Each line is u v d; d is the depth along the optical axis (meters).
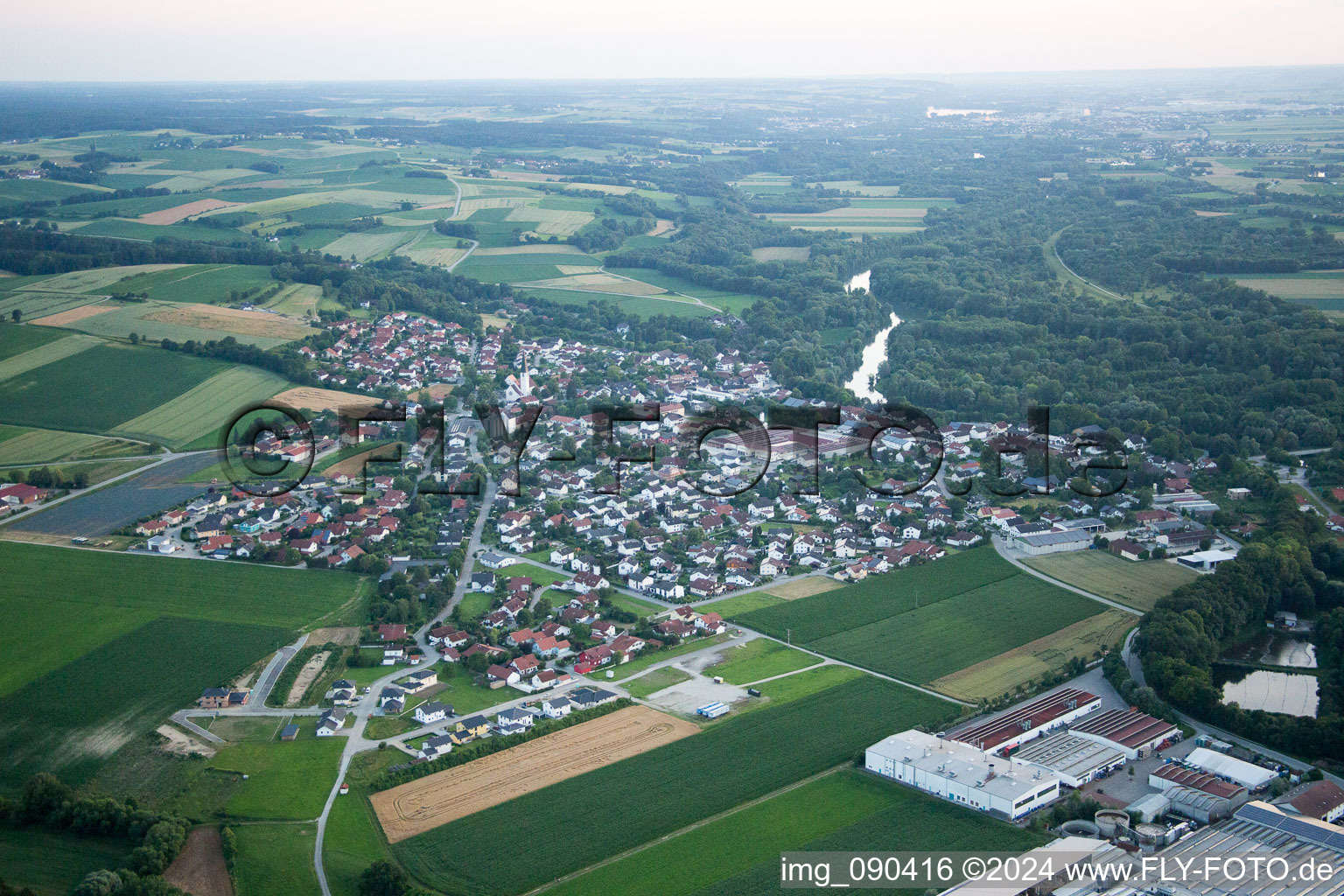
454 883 186.12
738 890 183.75
